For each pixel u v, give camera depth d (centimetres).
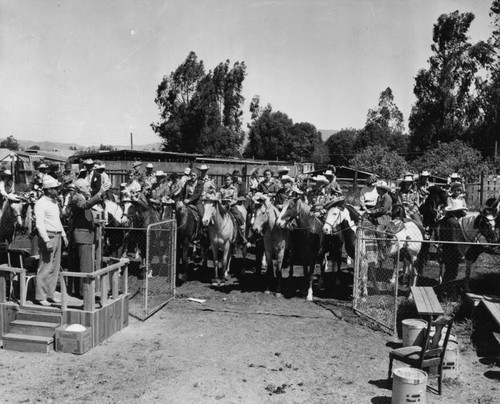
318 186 1433
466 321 1079
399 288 1321
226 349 923
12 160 2894
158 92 6075
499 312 946
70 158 3425
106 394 738
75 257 1061
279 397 736
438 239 1265
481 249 1198
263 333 1011
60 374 805
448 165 4000
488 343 972
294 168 4219
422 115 5697
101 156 3444
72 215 1034
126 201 1385
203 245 1527
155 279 1410
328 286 1391
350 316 1123
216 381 786
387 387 775
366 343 968
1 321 959
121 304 1018
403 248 1222
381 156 4522
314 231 1232
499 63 5372
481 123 5562
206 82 6009
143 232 1416
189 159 3697
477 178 3872
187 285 1368
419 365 747
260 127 8169
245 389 761
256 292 1315
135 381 783
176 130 5928
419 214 1449
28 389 750
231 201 1484
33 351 893
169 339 971
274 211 1249
